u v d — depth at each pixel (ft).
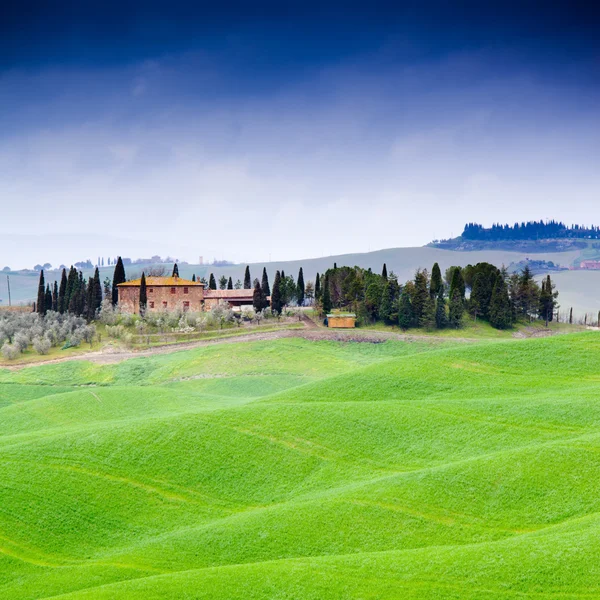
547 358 266.98
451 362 271.08
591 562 109.70
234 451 191.42
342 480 173.88
